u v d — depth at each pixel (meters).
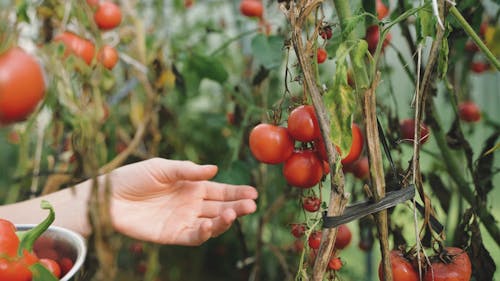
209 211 1.05
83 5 0.94
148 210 1.07
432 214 0.79
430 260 0.79
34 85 0.55
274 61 1.25
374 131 0.72
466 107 1.44
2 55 0.55
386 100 1.48
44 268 0.73
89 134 0.85
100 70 0.90
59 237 0.87
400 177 0.79
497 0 1.07
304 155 0.83
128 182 1.06
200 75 1.51
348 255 2.11
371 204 0.73
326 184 1.04
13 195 1.41
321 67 1.63
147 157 1.66
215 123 1.59
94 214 0.82
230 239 2.08
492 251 1.66
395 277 0.77
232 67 2.11
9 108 0.54
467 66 1.33
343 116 0.68
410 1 1.12
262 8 1.41
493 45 1.27
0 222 0.75
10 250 0.73
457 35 1.00
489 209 1.07
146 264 1.87
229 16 2.40
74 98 0.87
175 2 1.94
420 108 0.77
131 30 1.51
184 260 2.16
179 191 1.08
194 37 2.18
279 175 1.65
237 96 1.47
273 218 1.79
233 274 2.13
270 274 1.90
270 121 0.89
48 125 1.23
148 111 1.55
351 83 1.00
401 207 1.37
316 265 0.73
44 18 1.04
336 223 0.72
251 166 1.49
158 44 1.55
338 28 1.04
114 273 0.86
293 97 0.86
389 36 1.09
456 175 1.09
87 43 1.02
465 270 0.78
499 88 1.75
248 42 1.74
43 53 0.85
